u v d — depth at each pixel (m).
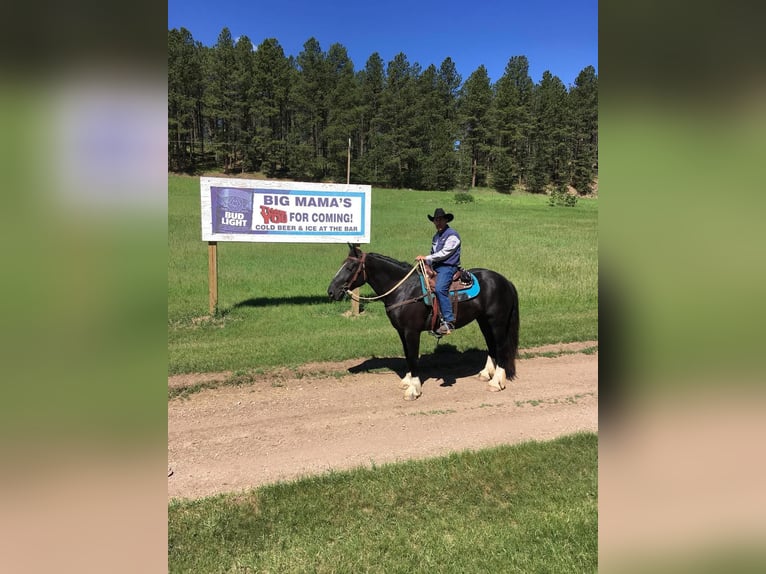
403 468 4.35
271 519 3.66
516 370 7.41
